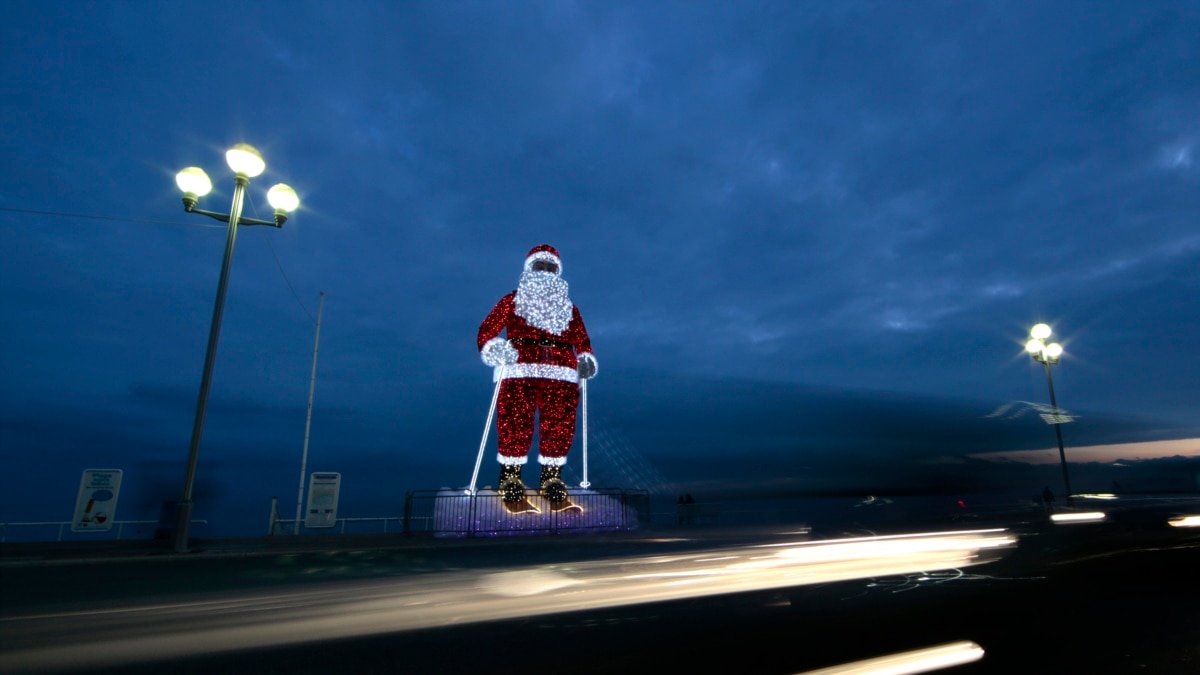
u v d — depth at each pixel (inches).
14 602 255.1
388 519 645.3
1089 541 446.3
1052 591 291.1
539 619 240.4
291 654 195.3
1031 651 203.9
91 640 205.2
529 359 616.7
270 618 235.0
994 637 219.9
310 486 621.3
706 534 534.0
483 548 466.6
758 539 488.1
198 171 500.1
